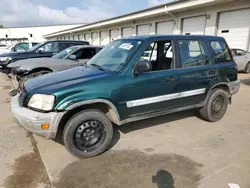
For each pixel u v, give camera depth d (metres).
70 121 2.83
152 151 3.22
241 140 3.57
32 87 2.92
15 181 2.52
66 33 35.66
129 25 19.56
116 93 2.98
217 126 4.17
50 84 2.85
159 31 16.17
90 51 7.04
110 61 3.49
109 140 3.14
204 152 3.18
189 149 3.28
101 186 2.43
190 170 2.73
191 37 3.86
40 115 2.63
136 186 2.43
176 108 3.72
